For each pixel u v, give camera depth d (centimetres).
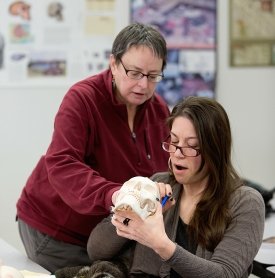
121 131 180
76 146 167
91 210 152
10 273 128
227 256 139
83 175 157
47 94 304
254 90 333
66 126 167
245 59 329
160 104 197
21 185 308
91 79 180
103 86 178
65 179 159
